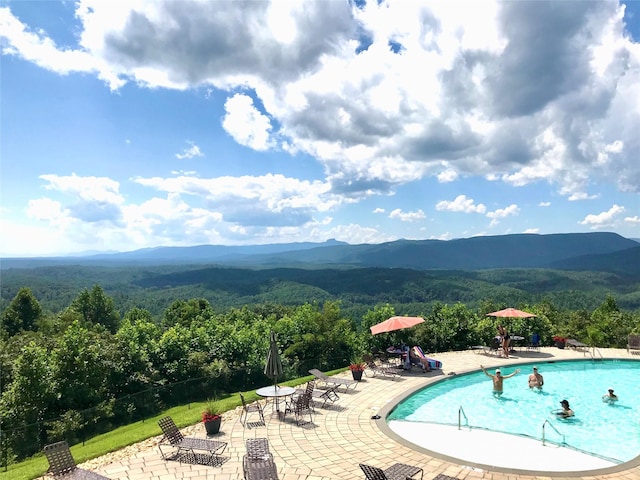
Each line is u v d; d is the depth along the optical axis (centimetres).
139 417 2542
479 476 1012
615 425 1470
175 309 7762
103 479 959
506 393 1859
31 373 2469
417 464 1085
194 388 3403
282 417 1484
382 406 1586
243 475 1025
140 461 1135
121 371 3225
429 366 2164
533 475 1019
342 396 1730
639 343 2498
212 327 4628
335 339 4891
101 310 8194
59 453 996
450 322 2895
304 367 4631
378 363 2348
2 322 6494
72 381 2667
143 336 3866
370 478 891
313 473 1044
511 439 1294
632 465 1068
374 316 3294
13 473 1180
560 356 2441
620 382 2020
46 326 6512
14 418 2391
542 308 4453
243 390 4138
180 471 1066
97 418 2234
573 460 1134
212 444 1123
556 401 1744
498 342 2666
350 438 1275
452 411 1639
